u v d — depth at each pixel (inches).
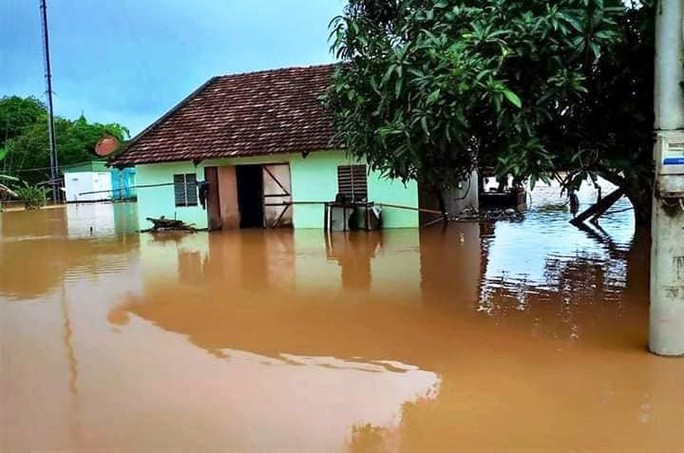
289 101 665.6
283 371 198.4
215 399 177.2
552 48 191.8
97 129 1866.4
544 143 217.0
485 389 176.4
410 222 578.6
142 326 260.8
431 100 192.7
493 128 224.4
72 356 222.5
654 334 196.1
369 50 239.3
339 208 580.7
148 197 671.1
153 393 183.5
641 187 261.9
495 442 144.8
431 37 205.6
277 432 154.8
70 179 1392.7
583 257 387.5
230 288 333.1
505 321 245.4
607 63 217.9
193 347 228.2
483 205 791.1
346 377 191.0
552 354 202.7
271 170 641.6
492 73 187.8
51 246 564.7
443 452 141.4
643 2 201.8
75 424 163.9
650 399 163.9
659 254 191.9
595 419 154.1
